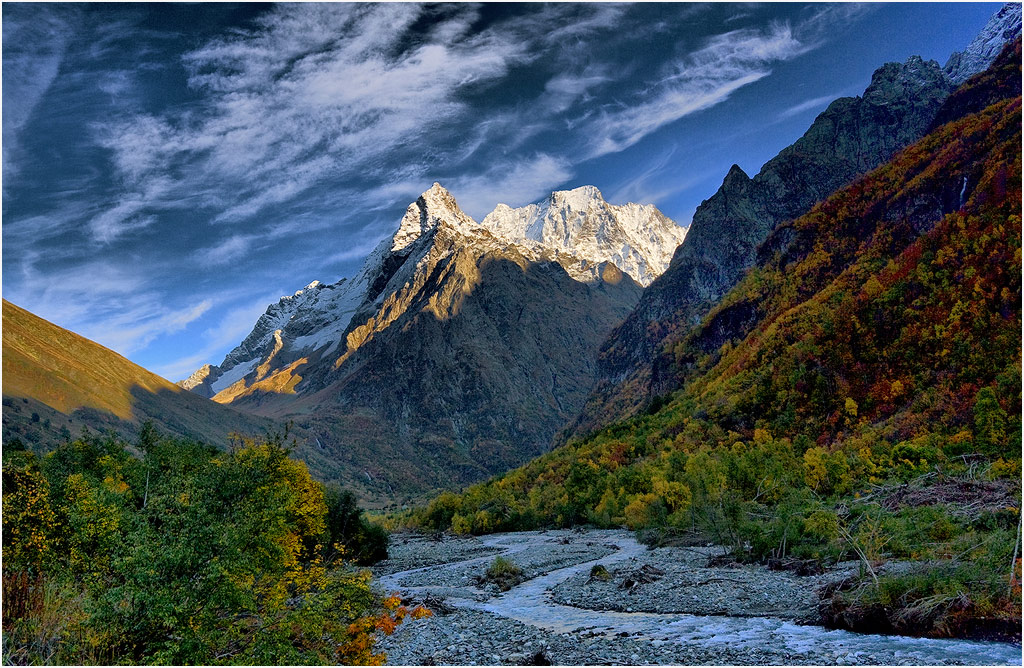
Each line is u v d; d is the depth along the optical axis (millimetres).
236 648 26625
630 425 195375
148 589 24156
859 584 36156
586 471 141125
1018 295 121250
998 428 92375
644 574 53656
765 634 33844
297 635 29875
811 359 152250
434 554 94062
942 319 132250
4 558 26781
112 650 23656
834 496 72875
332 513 80250
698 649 31812
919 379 125750
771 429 143875
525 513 139250
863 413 129875
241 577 27078
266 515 31094
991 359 115188
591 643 34438
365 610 34031
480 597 53250
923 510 50125
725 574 51469
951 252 141750
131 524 26953
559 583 57188
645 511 97375
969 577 32906
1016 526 40281
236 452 46156
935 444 98750
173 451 46094
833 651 29844
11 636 23891
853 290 175625
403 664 32062
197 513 26766
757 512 71750
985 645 29438
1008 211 137375
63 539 28047
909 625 32094
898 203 196000
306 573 32094
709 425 161625
